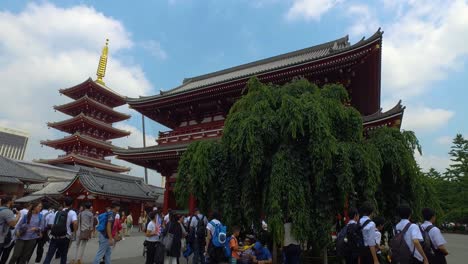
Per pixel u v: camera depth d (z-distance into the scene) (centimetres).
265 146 1216
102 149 6825
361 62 2305
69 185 3691
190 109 3228
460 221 5938
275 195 1083
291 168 1121
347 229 837
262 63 4166
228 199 1262
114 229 1608
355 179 1166
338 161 1130
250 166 1201
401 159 1280
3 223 998
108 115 7219
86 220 1394
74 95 7081
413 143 1358
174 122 3472
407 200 1323
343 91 1409
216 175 1313
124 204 4072
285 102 1185
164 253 1140
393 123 2070
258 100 1345
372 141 1372
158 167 3166
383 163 1291
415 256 741
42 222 1318
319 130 1109
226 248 1073
